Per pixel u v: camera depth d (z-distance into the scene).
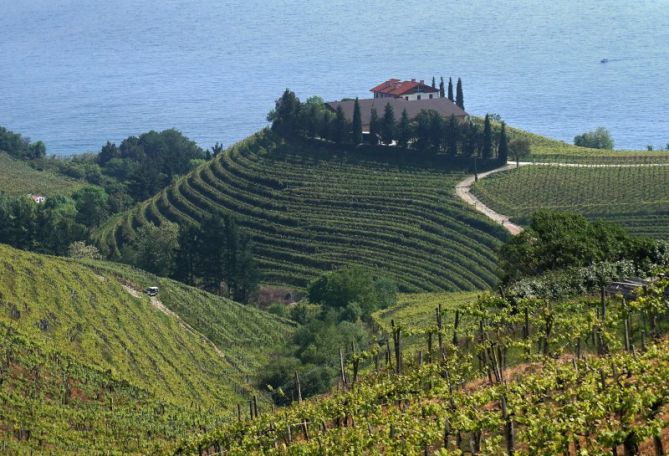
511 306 110.38
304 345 194.38
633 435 62.31
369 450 81.75
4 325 164.88
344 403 96.06
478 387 93.25
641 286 108.19
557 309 107.50
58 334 176.88
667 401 65.50
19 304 184.62
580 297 120.81
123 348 184.62
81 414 141.38
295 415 98.12
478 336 111.69
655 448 64.31
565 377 77.12
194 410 158.75
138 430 140.25
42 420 135.50
